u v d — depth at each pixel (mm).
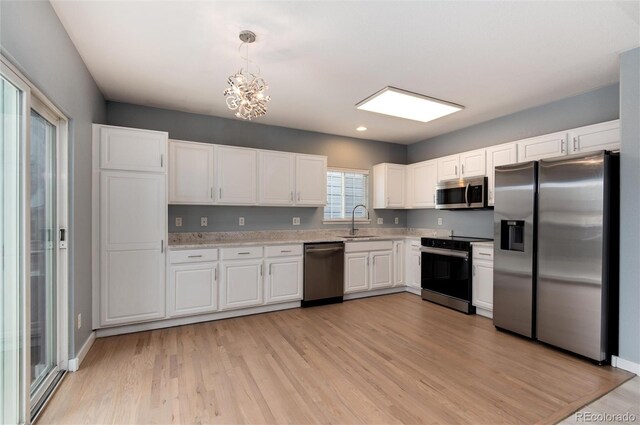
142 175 3107
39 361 2070
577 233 2631
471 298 3775
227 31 2221
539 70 2785
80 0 1889
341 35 2262
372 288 4547
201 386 2160
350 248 4363
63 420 1803
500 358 2619
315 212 4844
